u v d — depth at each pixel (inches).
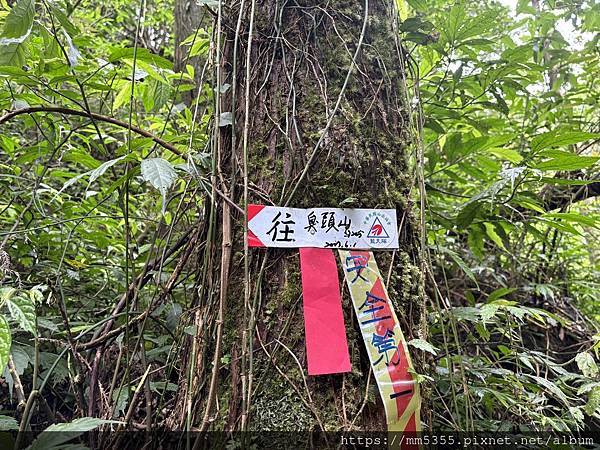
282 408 31.8
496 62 56.4
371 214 36.6
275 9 39.8
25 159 54.6
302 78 38.2
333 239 35.4
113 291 66.0
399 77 41.7
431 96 60.6
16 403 49.8
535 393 47.0
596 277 87.7
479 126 64.5
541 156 46.1
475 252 63.9
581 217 47.5
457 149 56.8
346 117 37.5
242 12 38.9
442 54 56.4
